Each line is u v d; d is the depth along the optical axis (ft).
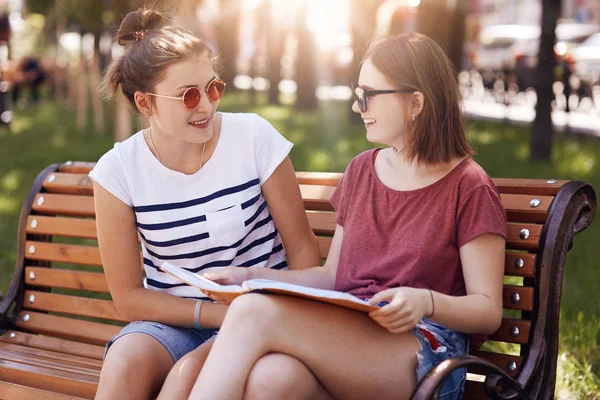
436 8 36.76
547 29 30.86
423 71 7.79
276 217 9.09
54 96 76.69
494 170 29.19
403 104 7.88
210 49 8.57
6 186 27.84
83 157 34.12
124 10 33.17
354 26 39.11
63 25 44.80
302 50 51.11
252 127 8.95
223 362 6.75
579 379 11.66
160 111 8.37
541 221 8.29
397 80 7.82
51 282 10.98
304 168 29.19
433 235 7.72
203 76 8.30
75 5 35.63
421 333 7.32
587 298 15.03
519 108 59.00
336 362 6.89
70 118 54.34
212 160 8.75
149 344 7.97
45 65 74.84
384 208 8.11
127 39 8.73
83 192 11.07
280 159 8.91
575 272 16.84
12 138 42.70
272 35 56.85
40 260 11.30
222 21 62.39
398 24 46.01
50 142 40.06
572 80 52.75
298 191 9.11
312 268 8.64
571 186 8.24
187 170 8.77
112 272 8.68
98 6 34.86
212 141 8.82
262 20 71.56
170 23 9.09
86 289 10.76
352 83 8.33
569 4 93.45
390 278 7.91
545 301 7.89
